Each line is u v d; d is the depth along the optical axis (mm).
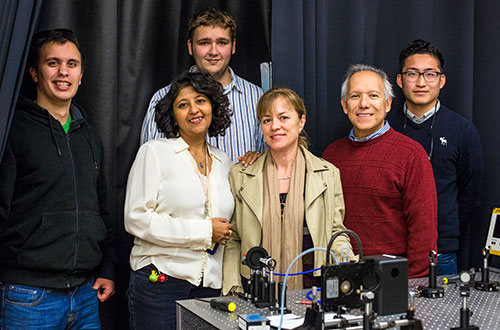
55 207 2232
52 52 2318
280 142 2393
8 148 2172
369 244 2531
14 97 2141
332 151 2756
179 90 2357
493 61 3438
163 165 2299
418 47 2996
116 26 2768
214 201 2363
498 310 1935
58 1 2674
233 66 3152
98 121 2719
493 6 3430
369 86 2543
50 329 2232
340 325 1651
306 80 3254
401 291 1687
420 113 3041
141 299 2285
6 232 2184
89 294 2400
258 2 3154
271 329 1726
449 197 2996
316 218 2396
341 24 3344
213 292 2350
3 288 2209
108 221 2574
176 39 2986
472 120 3502
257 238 2387
